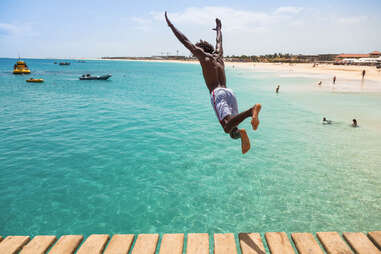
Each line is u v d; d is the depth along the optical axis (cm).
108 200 778
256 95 2925
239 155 1137
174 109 2219
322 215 712
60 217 696
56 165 1012
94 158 1087
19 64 6394
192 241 291
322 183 884
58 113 2005
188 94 3222
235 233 644
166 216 709
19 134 1421
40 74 6775
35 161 1047
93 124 1664
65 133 1451
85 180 895
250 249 278
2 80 4716
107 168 992
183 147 1234
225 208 746
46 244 284
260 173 960
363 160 1077
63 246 280
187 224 676
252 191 834
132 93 3272
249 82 4491
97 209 734
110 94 3153
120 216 705
